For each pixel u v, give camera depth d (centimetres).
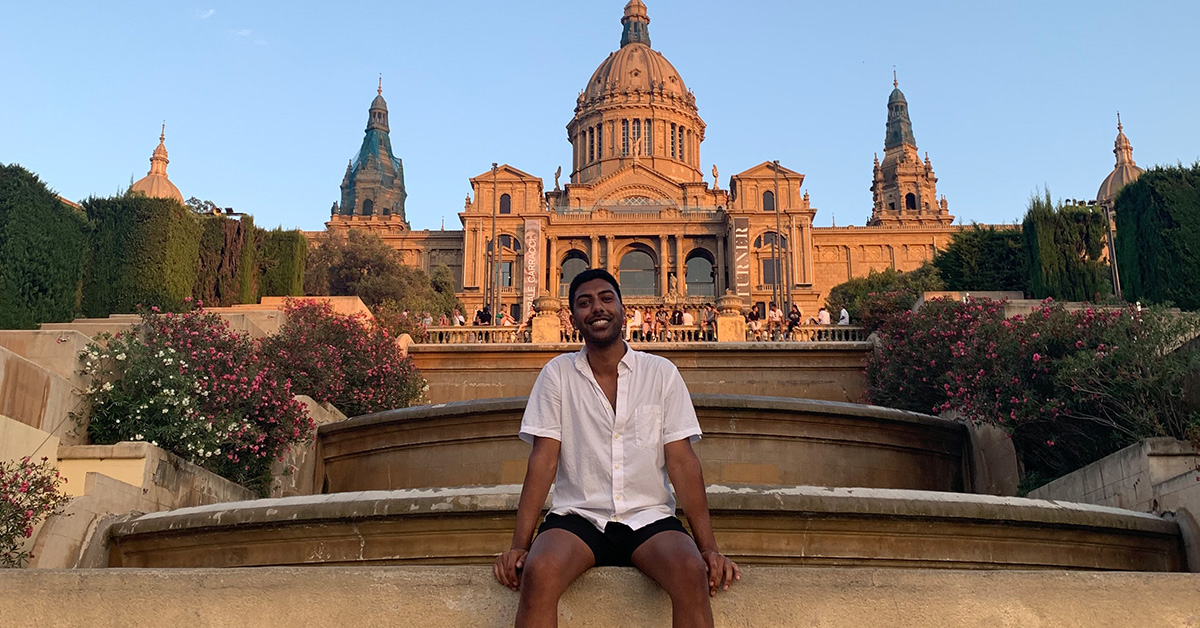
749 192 9156
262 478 1467
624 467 397
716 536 846
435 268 8838
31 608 390
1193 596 394
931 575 392
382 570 393
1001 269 3825
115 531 1014
